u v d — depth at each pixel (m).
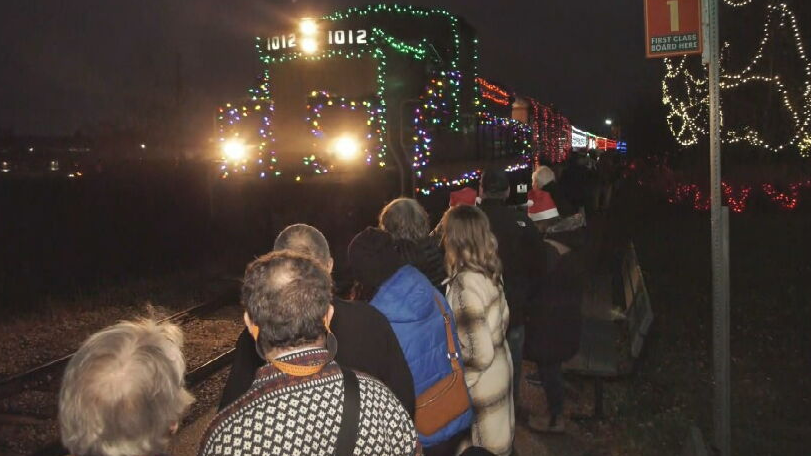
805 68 18.23
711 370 7.15
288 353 1.99
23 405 6.66
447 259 3.60
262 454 1.83
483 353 3.41
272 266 2.10
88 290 11.93
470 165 17.34
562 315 5.25
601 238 15.56
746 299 10.09
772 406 6.18
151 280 12.85
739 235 16.11
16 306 10.75
